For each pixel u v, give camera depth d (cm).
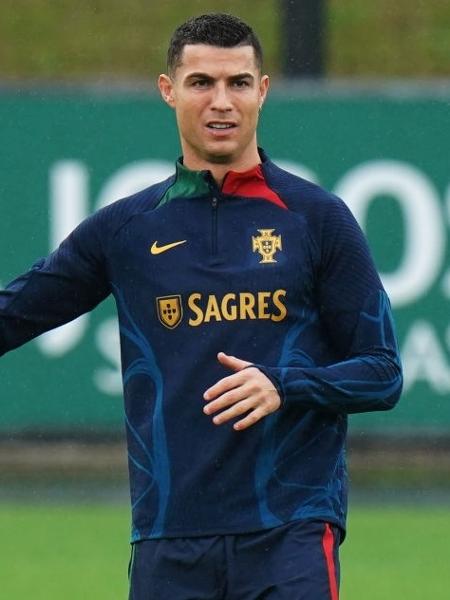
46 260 1827
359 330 1720
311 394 1658
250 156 1756
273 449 1697
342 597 3130
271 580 1684
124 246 1759
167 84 1827
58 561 3503
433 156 4472
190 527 1705
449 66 5953
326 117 4462
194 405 1708
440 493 4494
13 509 4219
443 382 4478
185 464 1708
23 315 1814
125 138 4469
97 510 4203
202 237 1736
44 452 5022
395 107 4466
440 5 6200
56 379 4497
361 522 4047
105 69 5922
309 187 1755
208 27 1730
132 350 1753
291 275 1714
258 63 1747
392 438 4928
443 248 4472
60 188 4469
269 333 1711
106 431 4522
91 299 1828
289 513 1698
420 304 4472
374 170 4475
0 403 4500
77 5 6181
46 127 4462
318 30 4578
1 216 4456
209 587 1709
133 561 1753
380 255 4478
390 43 6028
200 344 1711
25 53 6016
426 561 3525
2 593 3142
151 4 6153
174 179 1777
